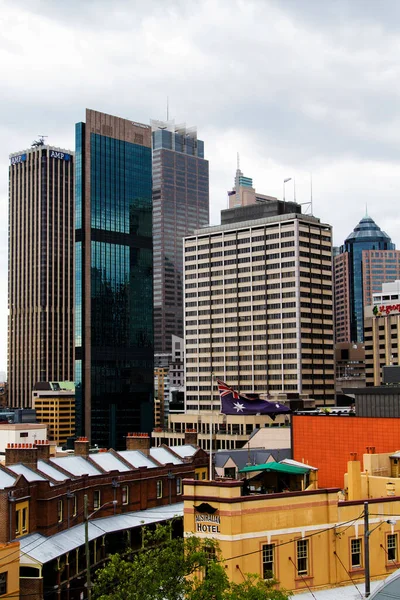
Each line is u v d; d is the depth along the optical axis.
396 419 82.31
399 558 60.03
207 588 47.06
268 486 72.31
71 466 105.00
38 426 167.62
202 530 54.03
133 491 110.88
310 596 54.09
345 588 56.09
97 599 52.12
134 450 121.62
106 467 109.94
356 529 57.91
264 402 97.88
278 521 54.59
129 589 48.19
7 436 161.50
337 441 86.50
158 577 48.44
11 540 84.31
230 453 141.50
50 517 91.31
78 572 91.31
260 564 53.38
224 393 98.06
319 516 56.66
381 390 91.94
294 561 54.91
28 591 80.88
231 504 52.66
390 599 41.28
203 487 54.62
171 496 118.56
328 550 56.53
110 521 103.12
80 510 99.75
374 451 72.81
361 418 85.12
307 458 89.00
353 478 66.50
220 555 51.75
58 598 84.56
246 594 46.00
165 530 52.66
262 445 165.50
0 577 76.44
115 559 50.31
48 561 83.12
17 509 86.56
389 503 60.41
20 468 94.44
